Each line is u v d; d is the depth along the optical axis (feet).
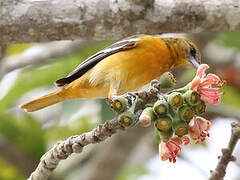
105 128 25.20
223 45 52.06
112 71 32.96
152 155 57.31
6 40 30.81
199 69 24.23
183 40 36.88
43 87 49.90
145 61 33.63
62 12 30.86
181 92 24.25
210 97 23.76
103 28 31.32
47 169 27.04
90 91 33.86
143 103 25.14
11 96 48.85
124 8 31.19
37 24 30.60
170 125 23.44
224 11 32.12
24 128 49.62
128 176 56.03
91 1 31.30
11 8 30.45
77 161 50.57
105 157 47.37
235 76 51.26
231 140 26.03
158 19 31.60
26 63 49.60
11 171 48.60
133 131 47.29
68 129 50.98
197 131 23.44
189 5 31.96
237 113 50.72
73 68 49.34
